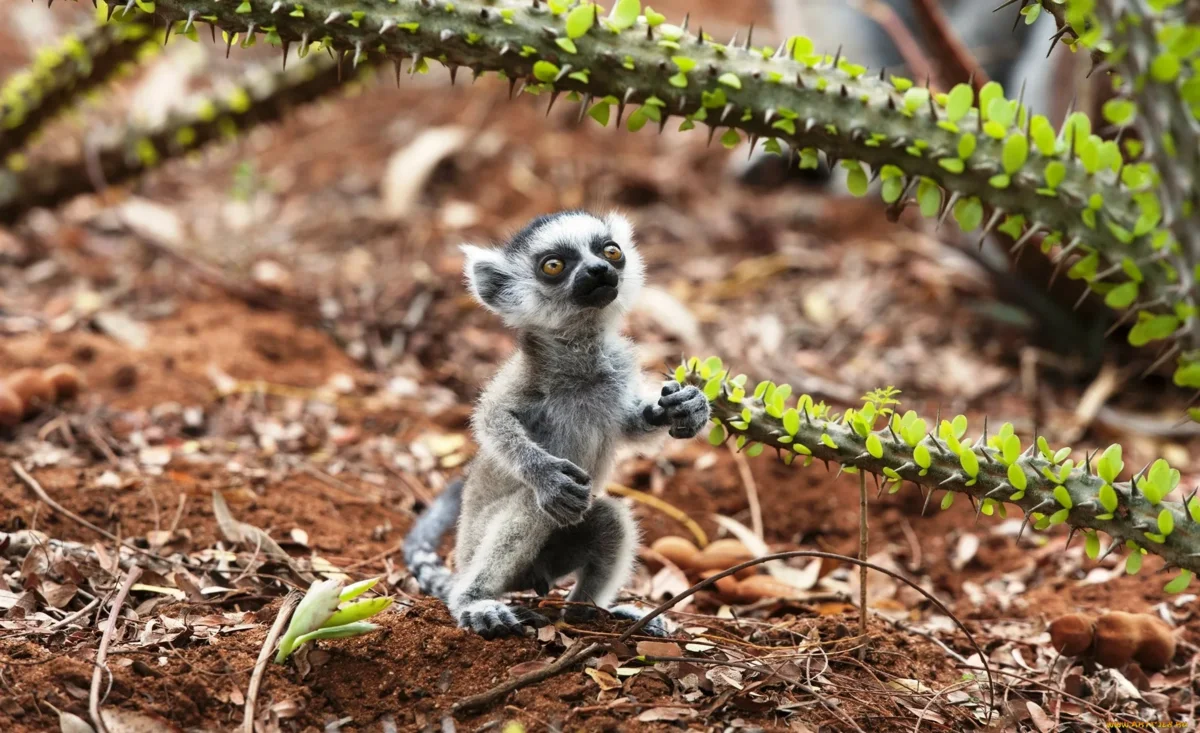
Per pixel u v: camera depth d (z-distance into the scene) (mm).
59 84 7082
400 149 11383
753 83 3521
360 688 3695
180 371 6961
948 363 8008
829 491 6336
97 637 3912
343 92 7574
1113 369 7738
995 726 3809
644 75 3557
